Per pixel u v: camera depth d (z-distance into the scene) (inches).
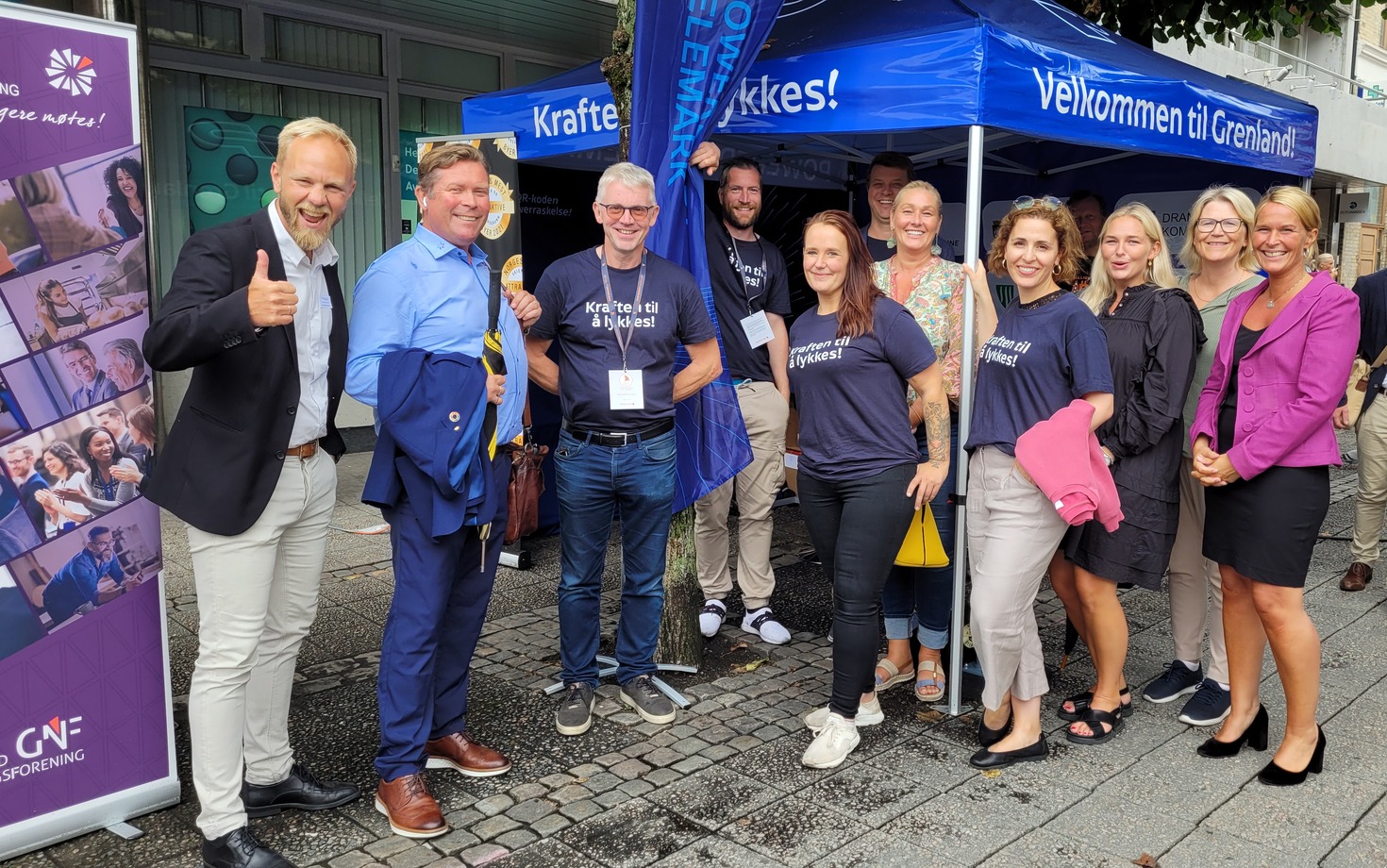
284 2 288.2
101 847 110.7
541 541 243.1
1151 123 162.1
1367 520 209.3
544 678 160.7
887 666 159.0
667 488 141.6
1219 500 128.6
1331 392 117.7
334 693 153.6
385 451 114.6
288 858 109.3
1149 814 119.0
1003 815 118.6
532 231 248.4
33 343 104.6
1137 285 140.5
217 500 100.3
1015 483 127.0
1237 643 132.5
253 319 92.7
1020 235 129.0
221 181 287.7
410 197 328.8
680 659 164.6
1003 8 169.5
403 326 114.1
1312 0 290.7
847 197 291.4
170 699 118.1
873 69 143.6
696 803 121.8
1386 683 159.6
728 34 143.0
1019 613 129.0
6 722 106.1
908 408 138.0
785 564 229.1
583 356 137.2
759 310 181.9
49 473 106.9
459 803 121.6
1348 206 595.8
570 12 343.9
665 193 149.1
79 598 110.1
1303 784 126.3
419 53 323.6
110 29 106.6
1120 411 135.3
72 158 105.2
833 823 117.0
